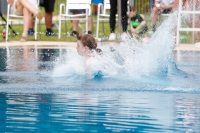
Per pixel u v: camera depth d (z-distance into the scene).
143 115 7.04
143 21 24.73
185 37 24.91
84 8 25.69
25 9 23.95
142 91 9.22
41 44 22.67
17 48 20.45
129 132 6.09
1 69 12.90
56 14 39.97
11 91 9.24
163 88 9.54
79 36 11.57
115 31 26.78
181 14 23.44
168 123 6.54
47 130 6.20
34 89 9.48
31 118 6.86
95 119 6.79
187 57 16.86
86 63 11.35
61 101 8.16
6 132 6.12
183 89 9.40
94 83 10.18
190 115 7.02
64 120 6.72
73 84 10.09
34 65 13.87
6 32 24.73
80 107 7.64
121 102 8.05
